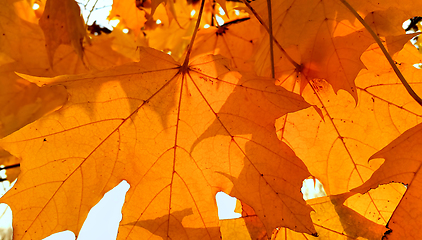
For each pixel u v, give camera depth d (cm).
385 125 36
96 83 35
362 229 35
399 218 31
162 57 36
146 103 36
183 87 36
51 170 34
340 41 35
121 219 35
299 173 34
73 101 35
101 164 35
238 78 35
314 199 36
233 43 44
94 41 47
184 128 36
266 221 33
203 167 35
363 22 34
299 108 34
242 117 35
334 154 37
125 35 48
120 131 35
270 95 35
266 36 38
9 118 45
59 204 34
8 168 47
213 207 35
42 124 34
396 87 36
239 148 35
